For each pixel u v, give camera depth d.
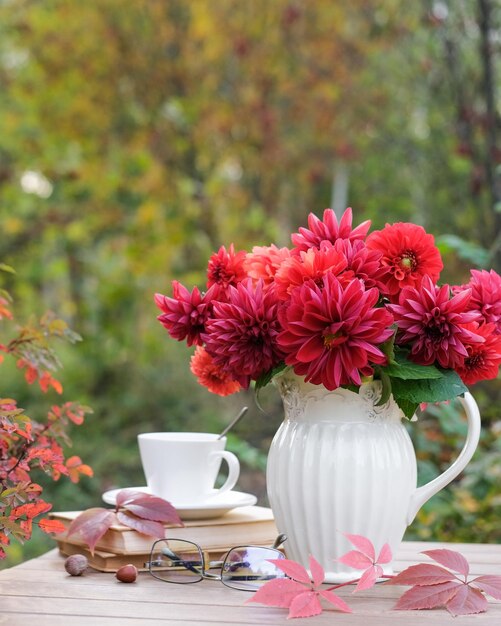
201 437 1.43
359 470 1.16
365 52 6.34
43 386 1.46
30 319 1.43
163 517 1.25
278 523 1.22
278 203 7.29
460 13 4.39
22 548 4.08
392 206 5.91
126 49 7.00
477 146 4.38
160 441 1.34
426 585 1.05
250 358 1.13
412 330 1.09
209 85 6.94
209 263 1.25
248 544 1.33
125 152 7.21
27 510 1.13
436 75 4.98
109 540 1.25
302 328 1.07
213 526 1.30
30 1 7.33
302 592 1.01
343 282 1.09
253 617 1.00
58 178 7.80
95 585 1.16
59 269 8.26
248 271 1.24
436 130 5.46
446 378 1.13
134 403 6.69
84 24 7.04
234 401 6.16
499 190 4.09
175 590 1.14
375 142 6.30
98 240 7.81
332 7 6.53
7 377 6.82
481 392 3.30
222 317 1.13
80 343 7.64
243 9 6.74
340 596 1.11
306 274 1.10
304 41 6.67
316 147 6.76
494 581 1.07
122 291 7.77
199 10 6.74
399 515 1.20
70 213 7.77
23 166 7.89
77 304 8.31
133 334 7.68
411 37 5.48
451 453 2.71
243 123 6.78
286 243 7.29
